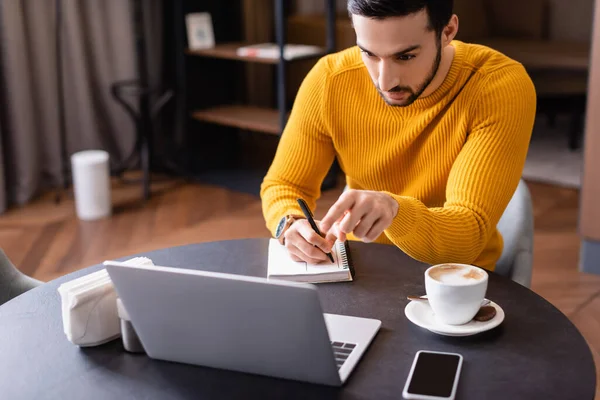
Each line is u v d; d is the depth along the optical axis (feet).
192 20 14.26
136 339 4.04
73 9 13.67
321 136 5.93
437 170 5.53
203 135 15.12
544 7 18.54
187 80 14.65
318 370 3.66
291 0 17.52
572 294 9.73
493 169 5.07
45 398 3.69
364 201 4.29
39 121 13.87
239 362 3.82
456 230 4.82
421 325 4.15
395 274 4.94
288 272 4.87
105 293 4.11
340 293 4.69
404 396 3.57
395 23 4.50
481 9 18.40
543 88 16.02
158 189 14.20
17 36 12.89
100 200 12.60
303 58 13.01
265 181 6.05
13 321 4.44
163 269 3.65
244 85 16.26
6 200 13.43
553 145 16.02
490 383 3.68
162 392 3.71
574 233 11.65
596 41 10.00
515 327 4.22
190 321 3.77
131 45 14.64
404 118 5.52
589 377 3.72
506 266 5.66
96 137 14.56
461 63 5.29
